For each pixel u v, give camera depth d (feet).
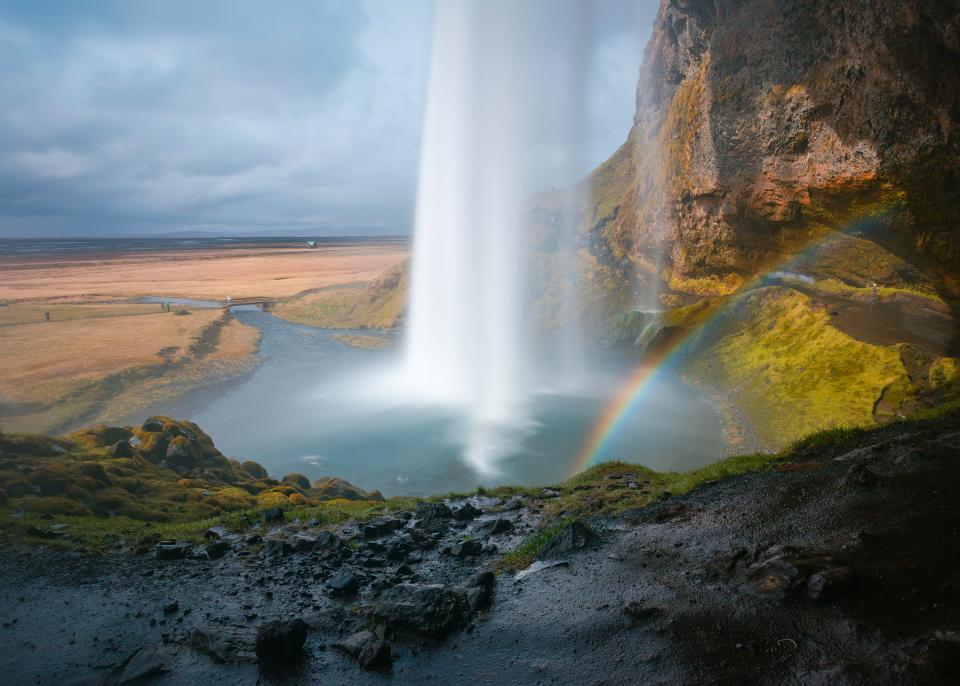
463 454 119.14
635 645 26.48
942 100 119.65
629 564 35.50
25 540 47.67
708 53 214.07
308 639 30.76
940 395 101.30
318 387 181.68
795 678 22.22
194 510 64.54
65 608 36.04
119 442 79.77
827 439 55.11
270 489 80.48
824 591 26.66
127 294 422.82
